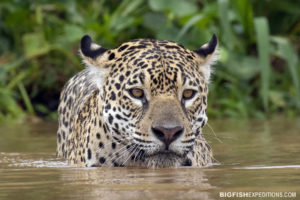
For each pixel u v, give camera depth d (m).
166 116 7.65
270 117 17.84
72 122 10.20
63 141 10.55
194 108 8.24
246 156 9.55
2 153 10.78
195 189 6.18
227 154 9.91
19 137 13.59
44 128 15.66
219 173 7.45
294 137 12.25
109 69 8.49
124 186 6.46
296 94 17.83
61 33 19.72
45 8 20.66
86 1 21.89
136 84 8.03
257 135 12.80
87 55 8.70
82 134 9.12
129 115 8.11
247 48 20.33
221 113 18.34
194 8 19.30
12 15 19.33
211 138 11.70
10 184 6.89
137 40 8.71
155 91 7.95
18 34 20.42
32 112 18.36
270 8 21.47
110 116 8.33
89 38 8.88
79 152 9.00
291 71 17.94
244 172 7.50
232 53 18.66
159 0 19.17
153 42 8.57
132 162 8.34
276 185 6.39
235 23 20.05
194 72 8.34
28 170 8.22
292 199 5.68
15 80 19.05
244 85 18.83
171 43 8.67
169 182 6.70
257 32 17.66
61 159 9.91
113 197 5.80
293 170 7.60
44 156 10.38
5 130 15.27
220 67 18.78
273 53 18.58
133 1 20.69
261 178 6.93
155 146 7.65
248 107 18.34
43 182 6.97
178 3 19.25
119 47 8.66
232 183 6.57
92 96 9.43
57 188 6.47
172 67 8.03
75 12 20.06
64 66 19.69
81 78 10.92
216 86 18.67
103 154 8.48
